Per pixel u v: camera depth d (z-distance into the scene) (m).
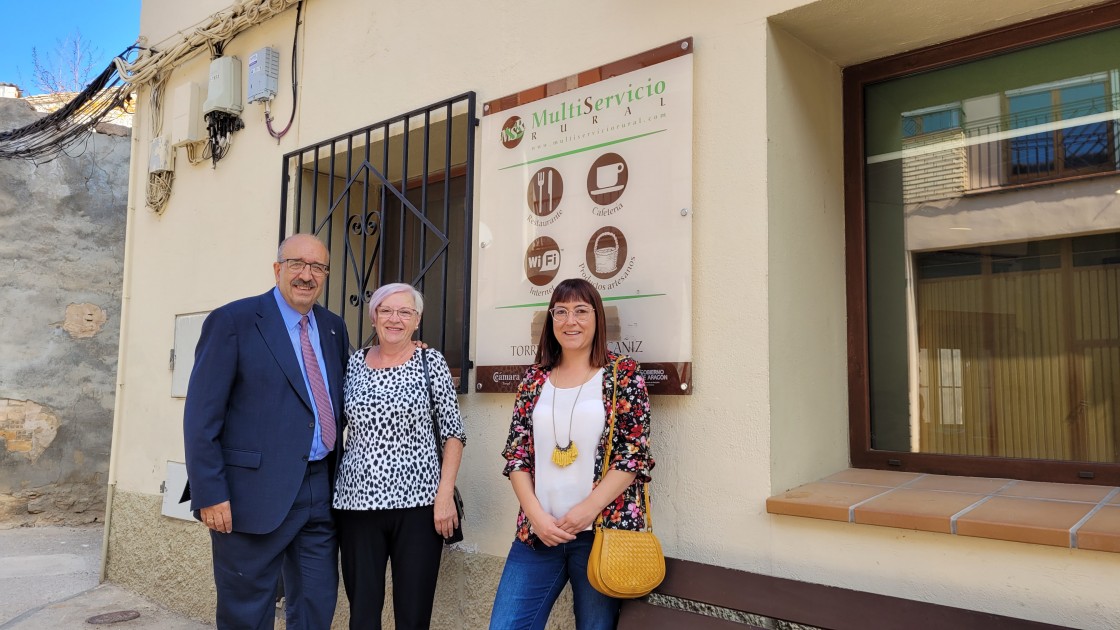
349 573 2.68
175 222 4.92
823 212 2.63
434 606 3.17
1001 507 1.99
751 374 2.33
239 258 4.37
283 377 2.67
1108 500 2.03
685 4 2.58
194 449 2.50
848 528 2.13
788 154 2.46
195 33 4.68
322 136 4.01
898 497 2.17
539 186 2.90
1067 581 1.81
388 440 2.63
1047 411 2.33
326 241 4.16
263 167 4.30
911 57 2.62
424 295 3.80
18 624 4.31
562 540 2.20
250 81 4.34
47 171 7.61
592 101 2.76
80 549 6.27
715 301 2.43
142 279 5.16
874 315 2.68
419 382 2.70
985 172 2.48
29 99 8.32
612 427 2.25
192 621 4.34
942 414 2.52
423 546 2.65
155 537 4.71
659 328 2.51
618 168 2.66
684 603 2.27
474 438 3.09
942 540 1.98
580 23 2.88
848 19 2.39
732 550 2.34
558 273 2.80
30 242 7.48
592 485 2.24
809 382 2.50
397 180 4.30
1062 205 2.33
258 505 2.57
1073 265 2.31
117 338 7.88
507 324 2.96
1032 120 2.39
